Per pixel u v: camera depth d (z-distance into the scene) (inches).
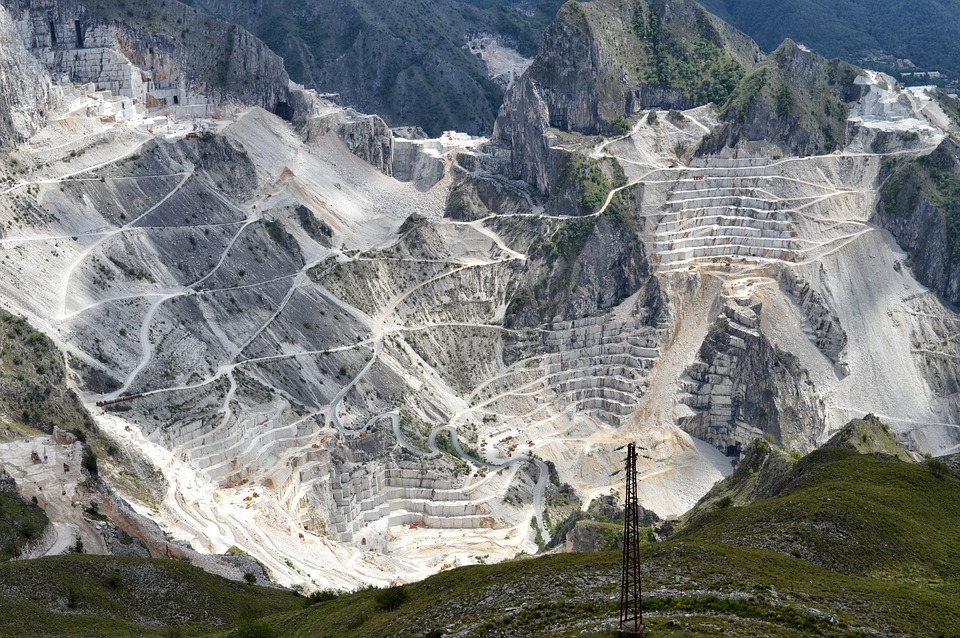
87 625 7116.1
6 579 7416.3
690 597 5610.2
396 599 6633.9
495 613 5757.9
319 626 6737.2
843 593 5762.8
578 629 5354.3
